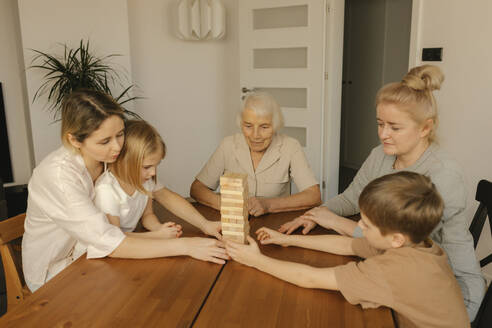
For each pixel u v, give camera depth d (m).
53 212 1.28
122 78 3.71
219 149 1.99
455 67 2.57
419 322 0.96
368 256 1.21
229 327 0.92
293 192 3.59
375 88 4.75
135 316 0.96
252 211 1.64
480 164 2.51
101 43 3.61
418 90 1.23
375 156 1.54
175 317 0.96
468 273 1.27
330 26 3.40
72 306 1.01
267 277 1.13
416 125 1.26
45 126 3.58
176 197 1.60
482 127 2.47
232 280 1.12
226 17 4.04
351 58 4.98
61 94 3.34
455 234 1.29
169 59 4.01
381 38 4.59
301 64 3.60
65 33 3.51
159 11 3.90
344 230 1.43
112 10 3.60
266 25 3.66
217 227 1.45
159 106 4.07
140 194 1.48
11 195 3.74
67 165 1.28
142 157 1.33
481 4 2.38
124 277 1.14
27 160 3.97
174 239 1.27
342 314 0.97
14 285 1.46
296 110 3.64
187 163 4.27
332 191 3.80
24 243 1.44
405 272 0.96
